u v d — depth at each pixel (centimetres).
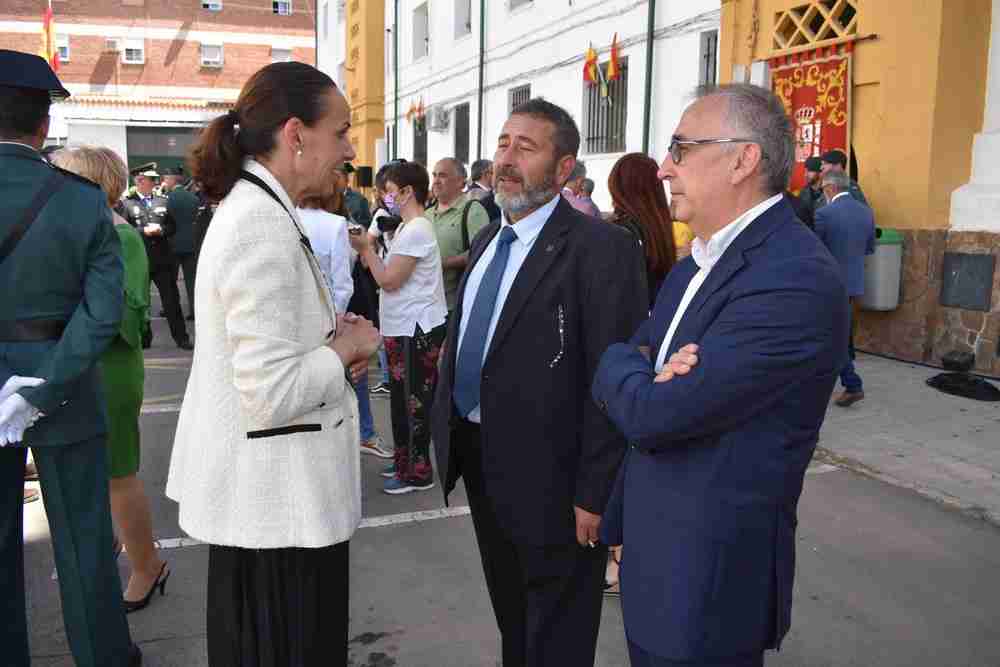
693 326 169
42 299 235
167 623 316
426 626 319
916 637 311
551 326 223
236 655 194
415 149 1831
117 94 3011
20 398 224
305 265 183
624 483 187
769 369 153
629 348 183
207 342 181
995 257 641
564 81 1170
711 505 160
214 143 179
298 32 3175
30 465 460
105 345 237
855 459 494
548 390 224
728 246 169
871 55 710
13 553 253
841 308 160
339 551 203
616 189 339
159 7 3012
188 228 856
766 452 160
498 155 229
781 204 170
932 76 664
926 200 680
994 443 515
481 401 231
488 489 233
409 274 430
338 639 205
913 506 432
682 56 920
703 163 168
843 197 628
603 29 1066
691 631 161
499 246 238
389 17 1975
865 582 352
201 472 183
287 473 181
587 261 223
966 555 379
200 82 3089
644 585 170
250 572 192
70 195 239
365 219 1065
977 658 298
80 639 256
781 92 791
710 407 155
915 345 703
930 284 687
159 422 584
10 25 2884
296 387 175
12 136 235
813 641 307
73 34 2945
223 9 3081
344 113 191
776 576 164
